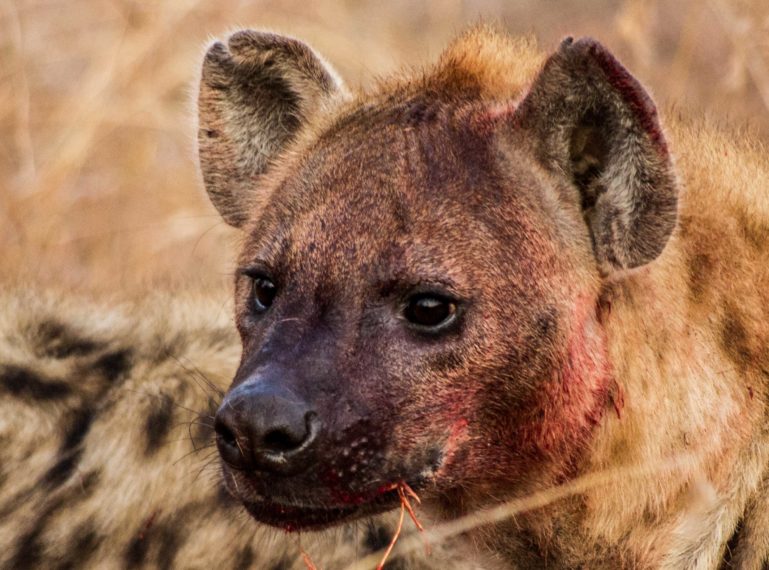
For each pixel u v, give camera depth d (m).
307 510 7.57
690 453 8.14
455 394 7.61
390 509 7.71
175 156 12.98
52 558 8.61
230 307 9.70
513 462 7.88
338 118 8.39
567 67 7.66
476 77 8.26
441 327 7.57
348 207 7.68
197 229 12.40
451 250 7.58
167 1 13.02
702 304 8.15
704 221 8.26
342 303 7.55
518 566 8.51
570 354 7.77
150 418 8.92
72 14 13.43
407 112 8.03
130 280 11.97
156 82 12.83
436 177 7.72
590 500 8.15
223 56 8.77
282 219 7.86
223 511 8.66
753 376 8.26
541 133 7.82
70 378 9.06
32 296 9.59
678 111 9.27
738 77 11.43
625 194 7.76
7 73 12.68
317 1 13.70
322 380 7.39
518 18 14.77
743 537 8.36
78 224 12.49
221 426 7.25
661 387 8.02
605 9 14.75
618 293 7.93
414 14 14.63
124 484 8.77
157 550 8.62
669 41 12.90
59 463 8.84
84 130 12.49
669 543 8.27
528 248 7.69
